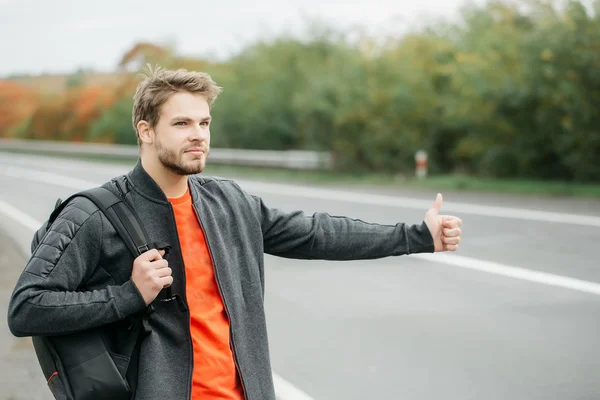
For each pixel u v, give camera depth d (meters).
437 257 8.90
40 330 2.07
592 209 12.39
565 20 15.57
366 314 6.38
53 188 18.56
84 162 34.09
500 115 16.78
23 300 2.05
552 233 10.20
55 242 2.12
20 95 59.56
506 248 9.26
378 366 5.04
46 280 2.08
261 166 24.56
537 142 16.73
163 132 2.23
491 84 16.33
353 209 12.92
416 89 19.81
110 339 2.17
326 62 24.95
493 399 4.41
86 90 51.19
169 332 2.18
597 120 15.30
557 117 15.95
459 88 18.03
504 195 14.84
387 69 20.39
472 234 10.29
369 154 20.78
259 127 25.53
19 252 8.74
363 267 8.48
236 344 2.27
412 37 21.08
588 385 4.60
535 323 5.99
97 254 2.16
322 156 21.73
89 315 2.06
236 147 26.62
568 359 5.09
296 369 5.00
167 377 2.15
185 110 2.23
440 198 2.62
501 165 17.53
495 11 17.72
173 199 2.31
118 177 2.32
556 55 15.38
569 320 6.05
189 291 2.25
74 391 2.06
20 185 19.72
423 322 6.09
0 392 4.39
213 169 25.42
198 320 2.23
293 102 22.77
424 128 20.12
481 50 17.17
